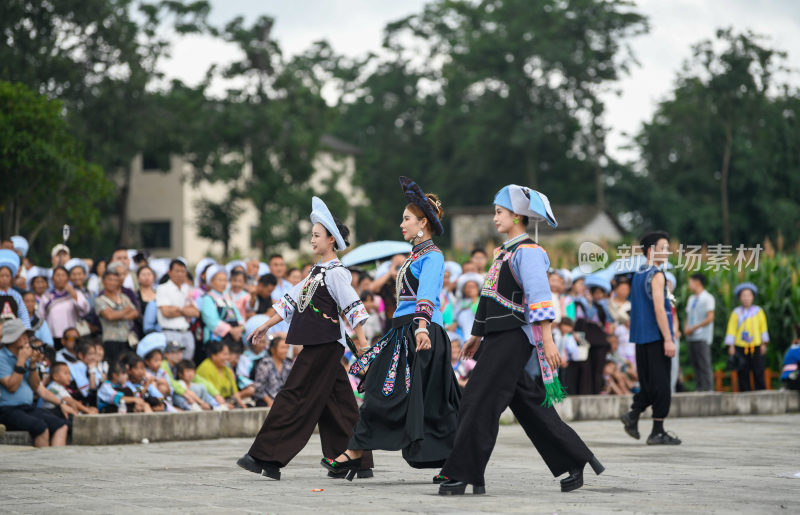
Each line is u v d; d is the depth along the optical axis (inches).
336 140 3619.6
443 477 333.7
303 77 2687.0
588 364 786.8
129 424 553.9
